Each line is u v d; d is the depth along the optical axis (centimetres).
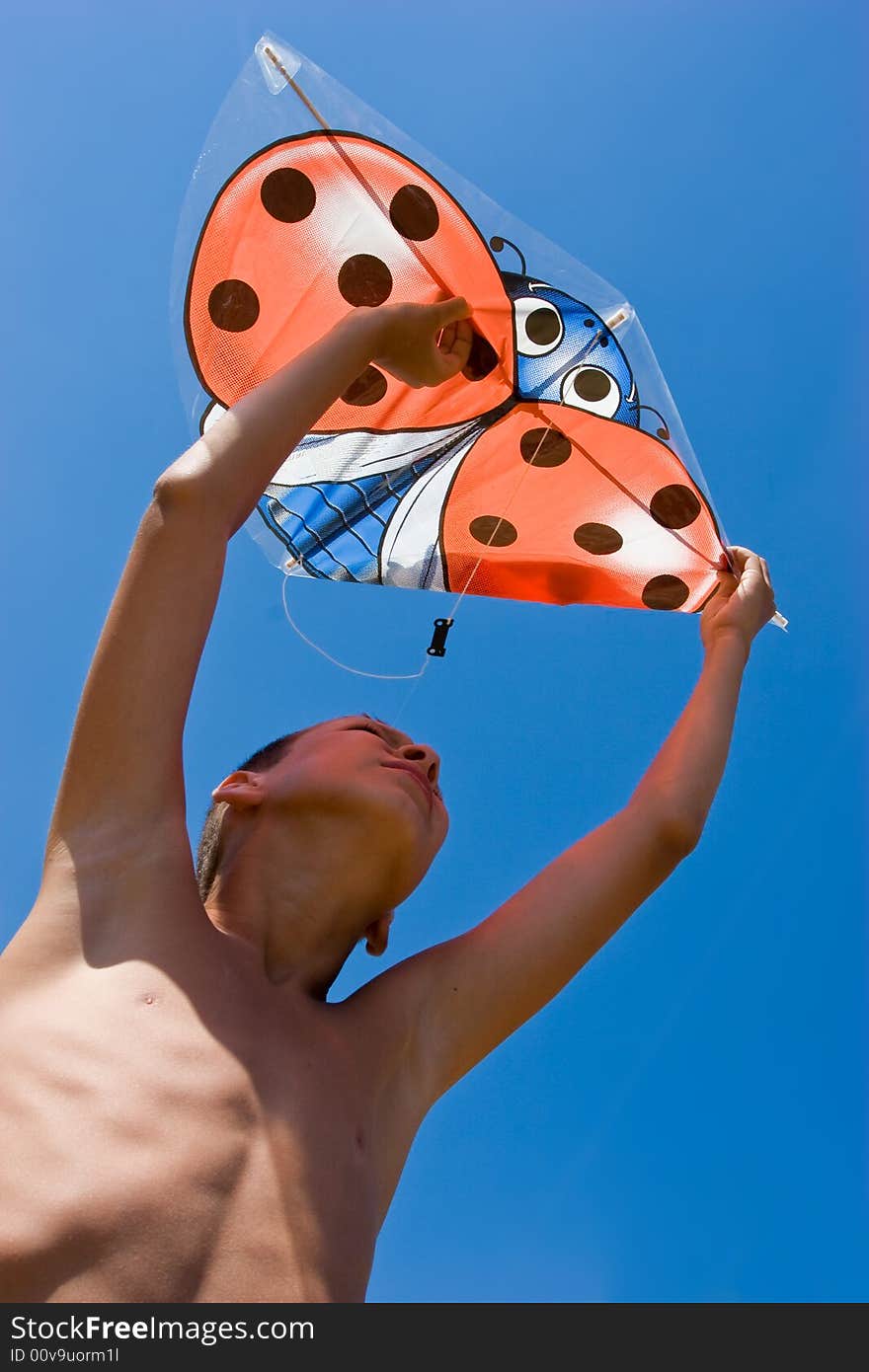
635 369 231
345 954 203
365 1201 172
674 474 239
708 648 257
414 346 221
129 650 181
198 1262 146
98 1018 159
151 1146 150
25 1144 148
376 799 199
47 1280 140
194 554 187
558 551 261
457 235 222
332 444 243
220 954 176
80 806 177
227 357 231
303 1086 171
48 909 170
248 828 205
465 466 249
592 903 221
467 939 217
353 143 217
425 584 271
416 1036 202
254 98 218
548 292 225
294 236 224
